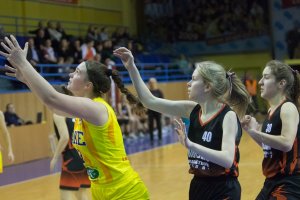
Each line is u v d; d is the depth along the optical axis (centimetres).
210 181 342
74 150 544
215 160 317
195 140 348
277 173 390
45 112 1353
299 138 388
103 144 344
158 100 383
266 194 396
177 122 309
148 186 848
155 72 2081
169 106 378
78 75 355
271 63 401
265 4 2384
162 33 2534
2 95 1296
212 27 2488
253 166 993
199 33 2505
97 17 2212
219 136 336
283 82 395
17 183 950
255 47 2416
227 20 2456
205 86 343
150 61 2203
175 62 2342
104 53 1825
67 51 1644
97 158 348
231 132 331
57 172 1068
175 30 2536
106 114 340
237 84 366
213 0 2475
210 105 347
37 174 1048
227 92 357
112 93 1478
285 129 378
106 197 356
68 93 504
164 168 1031
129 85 1759
